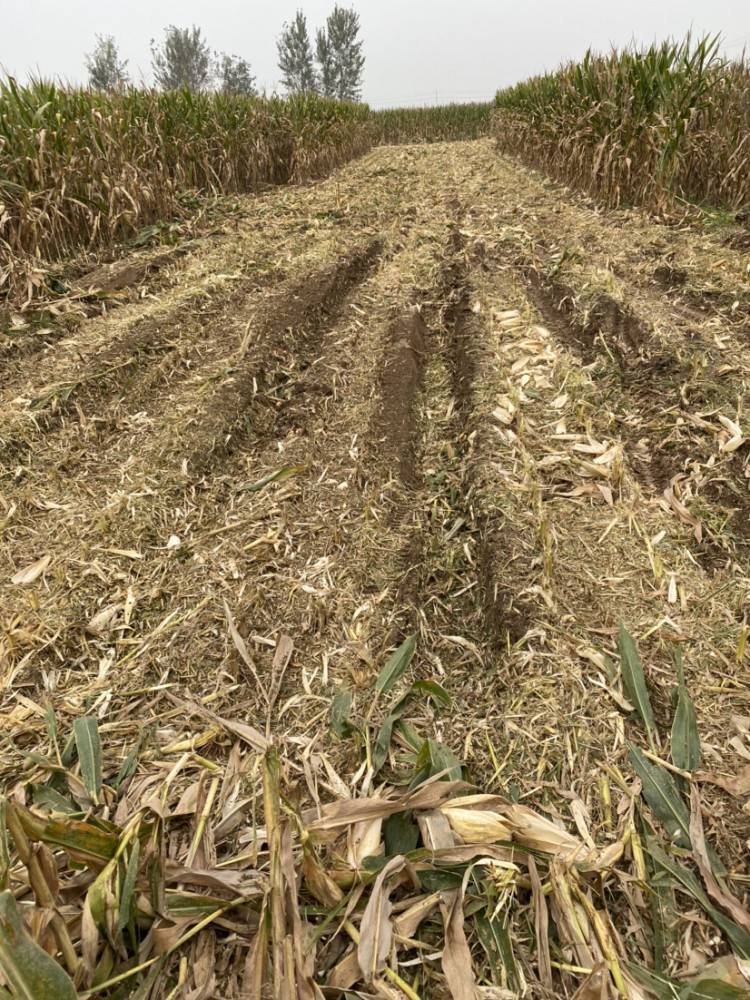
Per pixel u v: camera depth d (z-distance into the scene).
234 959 1.22
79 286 4.79
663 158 5.94
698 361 3.20
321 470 2.94
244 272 4.99
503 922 1.24
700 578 2.14
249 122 8.33
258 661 1.98
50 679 1.91
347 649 2.02
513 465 2.78
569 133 7.66
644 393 3.26
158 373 3.66
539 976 1.18
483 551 2.39
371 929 1.18
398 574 2.34
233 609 2.16
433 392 3.66
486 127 19.88
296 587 2.26
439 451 3.14
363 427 3.20
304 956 1.14
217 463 2.98
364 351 3.97
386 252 5.67
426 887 1.30
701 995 1.11
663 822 1.42
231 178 8.15
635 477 2.73
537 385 3.38
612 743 1.62
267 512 2.65
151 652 2.00
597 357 3.68
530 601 2.07
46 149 5.11
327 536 2.52
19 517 2.59
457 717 1.79
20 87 5.64
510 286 4.72
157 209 6.33
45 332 4.11
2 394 3.41
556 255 5.21
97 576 2.29
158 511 2.62
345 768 1.63
